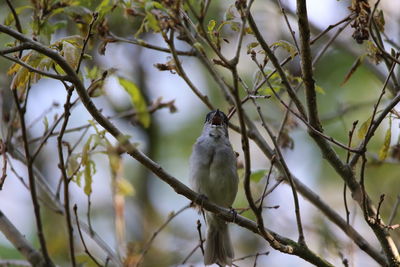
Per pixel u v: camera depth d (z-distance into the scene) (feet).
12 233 30.73
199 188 34.09
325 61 48.16
